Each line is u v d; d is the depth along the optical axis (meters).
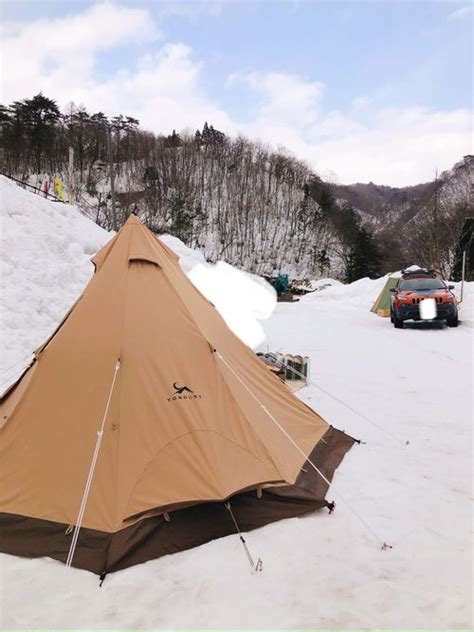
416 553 3.37
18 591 2.94
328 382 8.14
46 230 10.24
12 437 3.88
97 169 75.12
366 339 12.69
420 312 14.08
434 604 2.87
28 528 3.41
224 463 3.74
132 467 3.59
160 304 4.36
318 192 98.19
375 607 2.84
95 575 3.10
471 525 3.72
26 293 7.90
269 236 81.31
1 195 10.20
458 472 4.63
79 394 3.88
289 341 12.39
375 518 3.81
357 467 4.72
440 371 8.92
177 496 3.54
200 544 3.46
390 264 62.97
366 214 118.94
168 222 64.38
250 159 99.88
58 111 83.31
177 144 104.06
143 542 3.34
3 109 72.06
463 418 6.22
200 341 4.32
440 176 72.94
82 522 3.39
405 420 6.16
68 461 3.65
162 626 2.67
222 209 83.00
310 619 2.74
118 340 4.02
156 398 3.86
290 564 3.25
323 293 26.64
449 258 37.72
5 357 6.56
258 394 4.69
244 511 3.73
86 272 10.02
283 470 4.01
